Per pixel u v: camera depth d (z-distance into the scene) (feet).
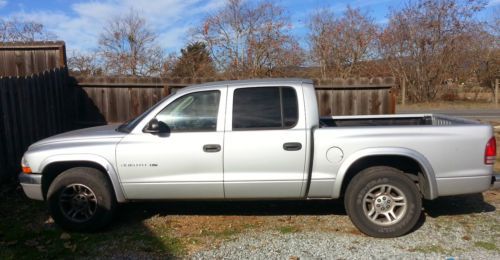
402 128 15.07
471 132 14.90
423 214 17.33
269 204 18.79
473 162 14.90
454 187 14.98
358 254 13.65
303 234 15.43
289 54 72.54
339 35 80.89
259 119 15.42
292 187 15.26
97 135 16.28
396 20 81.05
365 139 14.93
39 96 25.98
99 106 31.12
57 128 28.73
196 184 15.40
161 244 14.73
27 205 18.95
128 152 15.46
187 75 73.46
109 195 15.78
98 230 15.97
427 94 81.35
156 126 15.26
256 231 15.78
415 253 13.66
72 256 13.87
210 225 16.47
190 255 13.82
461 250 13.84
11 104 22.59
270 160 15.14
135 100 31.04
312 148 15.10
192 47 73.36
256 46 70.74
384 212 15.01
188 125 15.64
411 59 80.69
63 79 29.99
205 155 15.28
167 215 17.65
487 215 17.15
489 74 79.10
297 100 15.47
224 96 15.67
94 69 77.05
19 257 13.78
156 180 15.49
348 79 30.17
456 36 78.95
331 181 15.16
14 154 22.76
